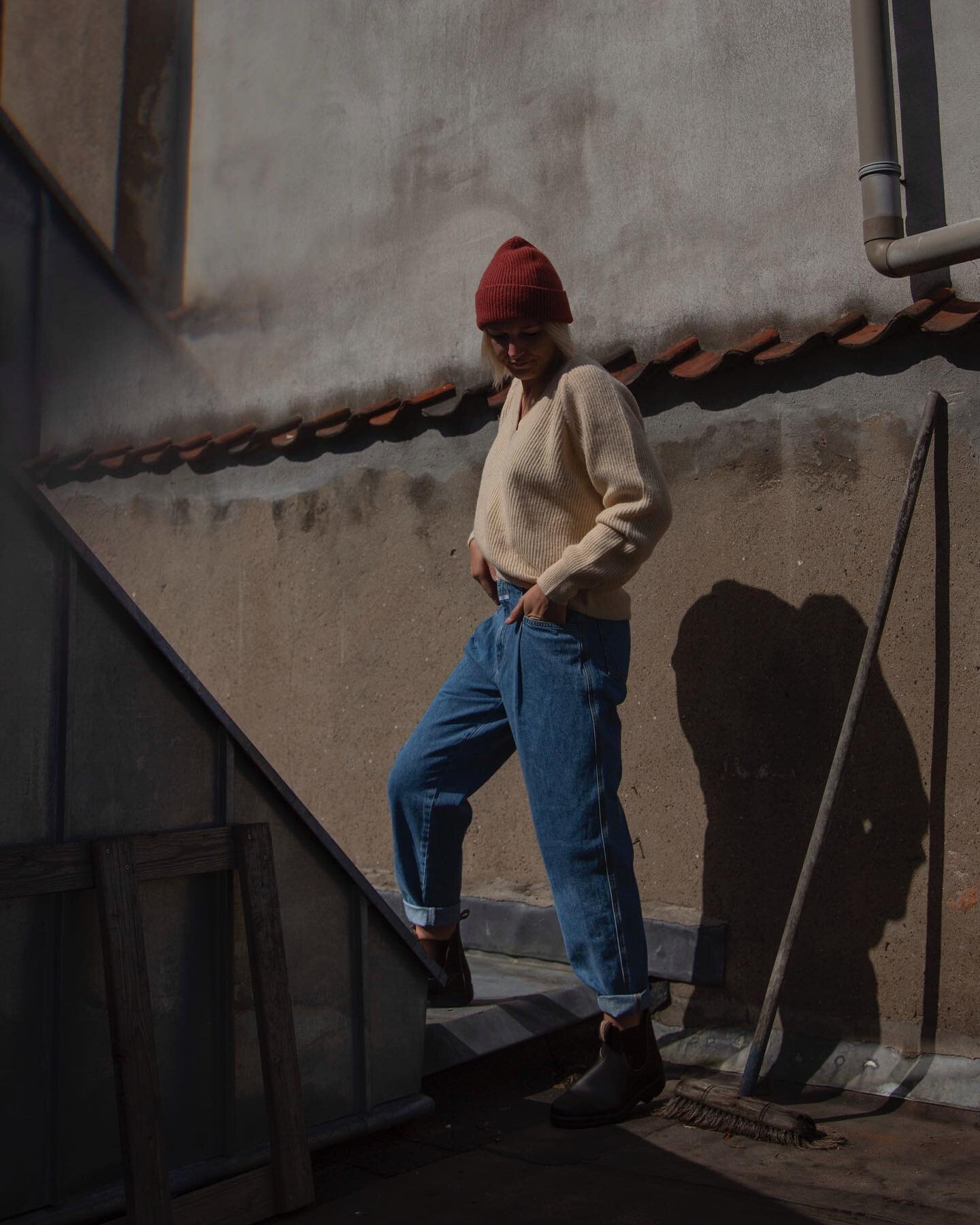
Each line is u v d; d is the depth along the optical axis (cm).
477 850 341
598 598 246
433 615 355
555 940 313
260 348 422
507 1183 222
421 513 359
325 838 227
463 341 365
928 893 264
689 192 318
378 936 239
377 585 369
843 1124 248
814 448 284
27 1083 185
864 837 273
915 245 264
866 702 274
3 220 476
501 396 338
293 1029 212
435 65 380
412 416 361
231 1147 210
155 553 429
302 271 412
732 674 295
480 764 271
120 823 198
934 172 276
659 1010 302
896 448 272
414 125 385
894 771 269
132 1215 180
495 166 362
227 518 409
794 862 282
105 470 443
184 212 455
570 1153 236
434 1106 246
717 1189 216
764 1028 257
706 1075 280
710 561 299
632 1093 252
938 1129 243
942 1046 260
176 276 456
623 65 334
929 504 267
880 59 276
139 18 484
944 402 266
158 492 430
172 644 421
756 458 293
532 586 249
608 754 245
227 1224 199
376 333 389
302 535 388
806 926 280
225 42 450
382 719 365
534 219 351
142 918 199
